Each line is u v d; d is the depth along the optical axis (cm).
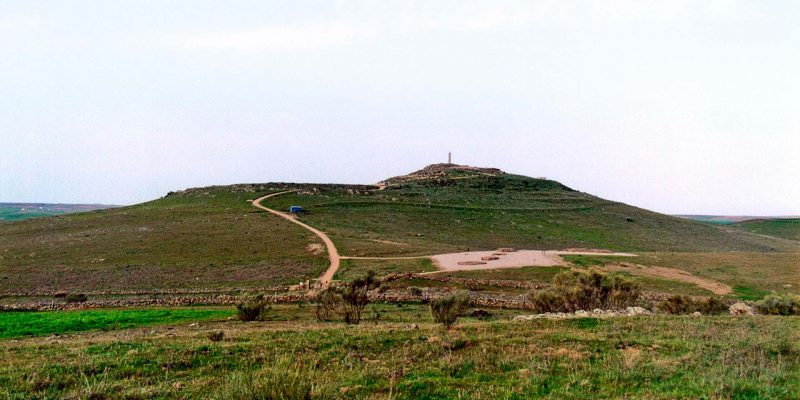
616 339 1555
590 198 18412
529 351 1409
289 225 10375
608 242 11912
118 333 2831
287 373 1038
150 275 6147
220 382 1167
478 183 18338
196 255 7331
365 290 3491
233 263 6769
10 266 6694
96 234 9256
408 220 12575
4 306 4725
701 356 1341
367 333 1756
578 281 3566
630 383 1109
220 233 9238
